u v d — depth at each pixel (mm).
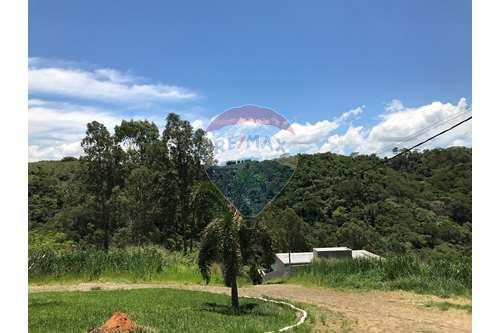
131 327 8555
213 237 12406
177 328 9625
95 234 46156
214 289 18859
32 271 20266
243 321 10633
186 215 46594
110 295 15453
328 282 19234
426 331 10625
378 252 34469
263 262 12562
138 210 46906
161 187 47531
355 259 20500
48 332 9141
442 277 17078
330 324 11133
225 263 12266
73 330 9344
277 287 19500
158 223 47844
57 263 21047
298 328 10156
